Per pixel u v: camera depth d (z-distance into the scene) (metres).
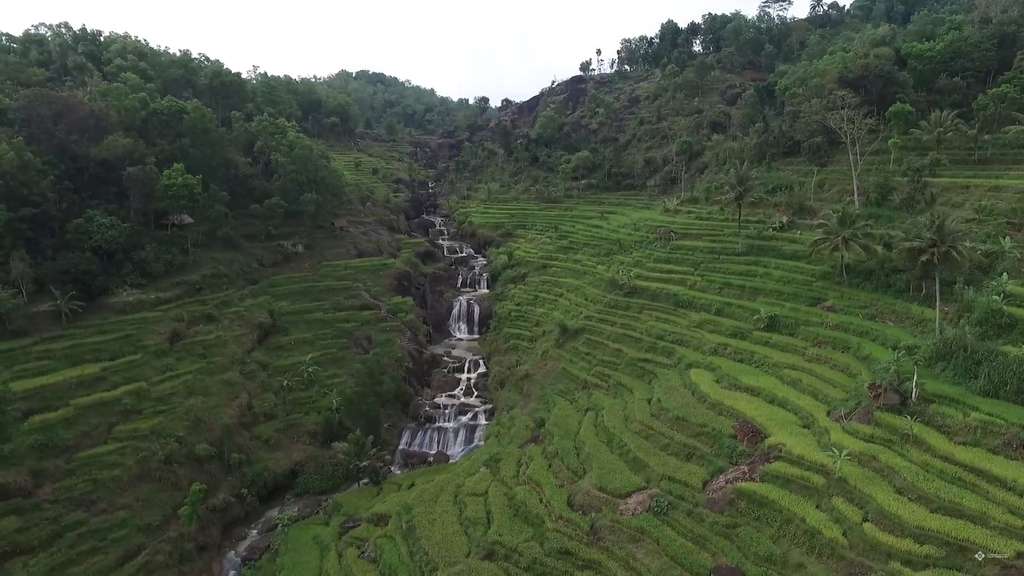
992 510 30.11
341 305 70.81
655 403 48.34
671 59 155.50
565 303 74.12
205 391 52.69
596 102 146.88
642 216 91.00
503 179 131.88
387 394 60.84
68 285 56.06
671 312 63.09
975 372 39.62
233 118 91.94
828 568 30.16
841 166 77.88
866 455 35.66
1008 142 68.00
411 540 39.59
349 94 187.38
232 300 65.38
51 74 79.25
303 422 54.56
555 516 38.53
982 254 49.94
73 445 43.72
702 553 32.69
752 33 141.50
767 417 42.25
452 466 51.72
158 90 87.12
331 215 92.06
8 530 37.22
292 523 45.25
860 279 56.38
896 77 80.88
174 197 63.53
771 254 67.31
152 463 44.75
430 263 95.75
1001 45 83.44
